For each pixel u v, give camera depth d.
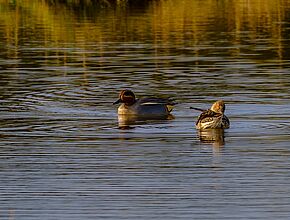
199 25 34.56
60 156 15.87
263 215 12.79
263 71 24.11
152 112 19.22
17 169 15.09
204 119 17.77
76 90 22.00
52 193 13.82
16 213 12.99
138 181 14.35
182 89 21.83
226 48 28.55
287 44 29.17
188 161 15.46
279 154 15.81
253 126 17.94
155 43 30.03
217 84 22.36
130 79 23.33
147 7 40.72
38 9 40.44
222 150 16.14
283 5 40.22
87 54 27.86
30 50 29.02
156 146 16.52
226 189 13.90
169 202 13.36
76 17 37.97
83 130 17.84
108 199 13.52
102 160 15.59
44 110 19.73
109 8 40.78
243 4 40.91
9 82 23.12
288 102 20.09
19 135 17.44
